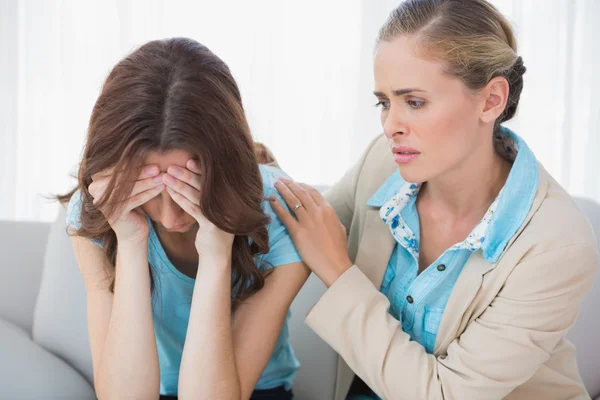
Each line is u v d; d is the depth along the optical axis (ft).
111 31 7.64
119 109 3.24
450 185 3.86
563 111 7.77
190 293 4.07
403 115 3.54
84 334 4.90
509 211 3.72
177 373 4.34
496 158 3.99
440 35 3.41
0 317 5.05
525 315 3.61
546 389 4.02
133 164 3.26
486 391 3.59
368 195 4.46
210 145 3.27
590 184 7.93
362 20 7.52
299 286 4.00
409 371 3.67
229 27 7.60
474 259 3.80
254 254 3.93
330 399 4.86
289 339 4.97
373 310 3.82
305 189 4.09
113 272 4.05
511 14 7.55
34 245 5.32
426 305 3.99
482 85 3.52
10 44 7.67
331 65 7.65
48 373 4.51
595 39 7.72
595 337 4.77
